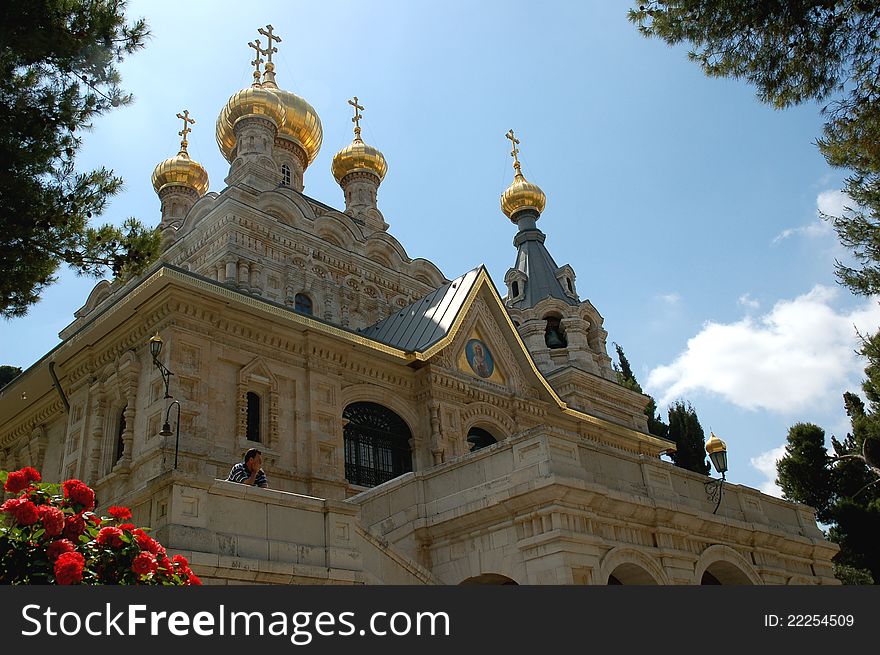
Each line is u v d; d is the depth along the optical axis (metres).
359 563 13.08
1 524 7.82
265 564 11.71
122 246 14.16
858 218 17.81
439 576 16.39
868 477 40.28
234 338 23.05
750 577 19.12
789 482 42.75
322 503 13.09
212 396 21.78
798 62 14.53
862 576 38.72
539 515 15.21
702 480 19.56
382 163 43.09
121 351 23.22
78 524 7.98
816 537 22.48
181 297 21.77
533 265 43.09
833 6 14.01
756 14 14.20
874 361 25.62
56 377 24.81
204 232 30.56
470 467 17.05
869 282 17.59
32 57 13.01
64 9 12.96
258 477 13.83
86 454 22.72
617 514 16.41
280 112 37.53
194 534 11.23
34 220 12.78
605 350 41.56
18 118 12.84
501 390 29.41
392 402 26.58
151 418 20.92
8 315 13.66
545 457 15.65
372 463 25.52
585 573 14.98
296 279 30.52
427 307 30.06
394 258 36.81
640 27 15.38
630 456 17.89
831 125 15.62
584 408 36.62
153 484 11.59
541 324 39.78
